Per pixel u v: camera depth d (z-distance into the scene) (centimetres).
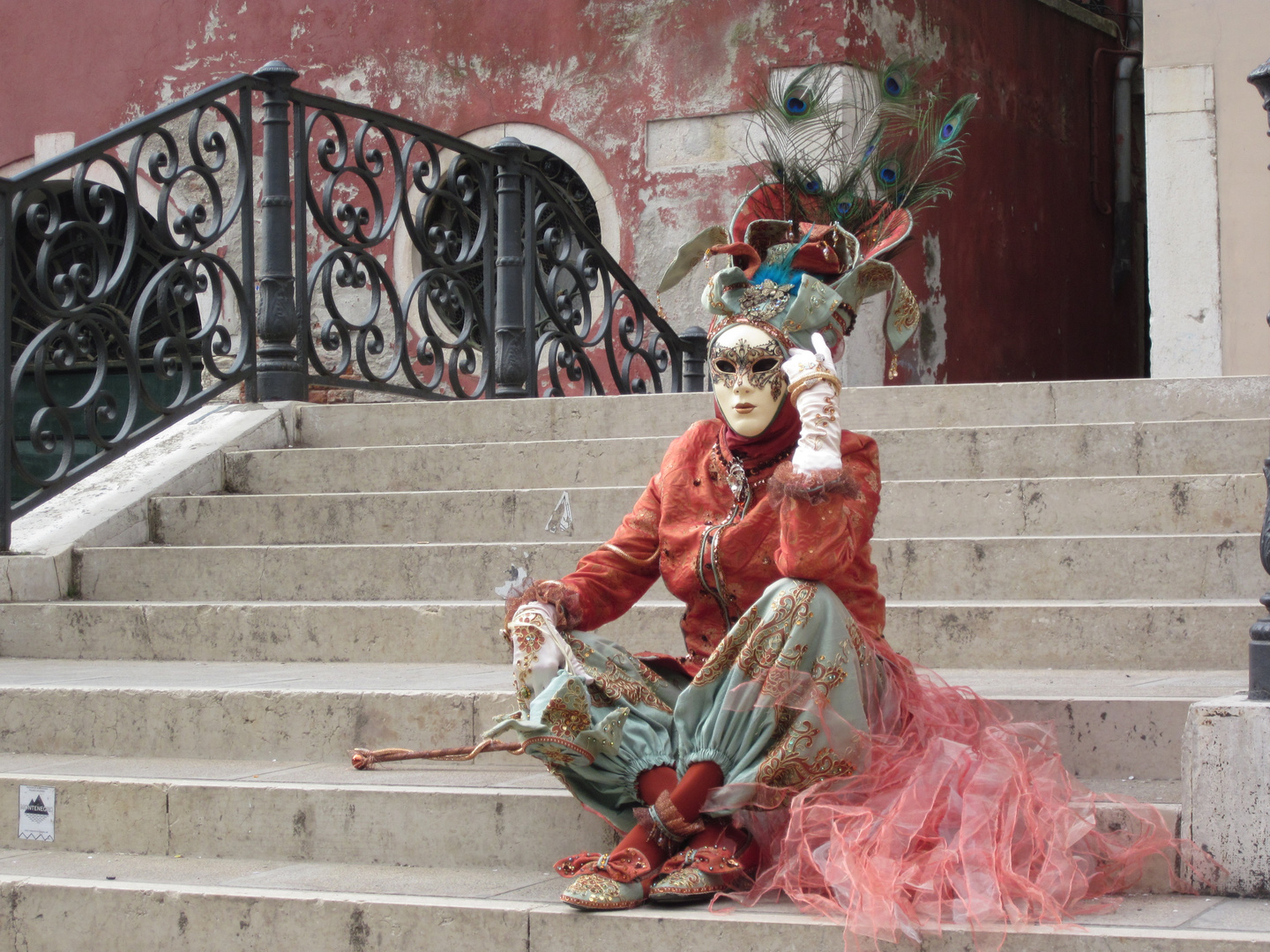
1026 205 1266
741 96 1073
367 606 476
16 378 558
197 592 540
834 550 277
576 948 269
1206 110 848
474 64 1167
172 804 340
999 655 419
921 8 1120
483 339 804
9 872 322
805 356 288
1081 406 583
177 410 643
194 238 649
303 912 288
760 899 277
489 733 286
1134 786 320
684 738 286
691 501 311
